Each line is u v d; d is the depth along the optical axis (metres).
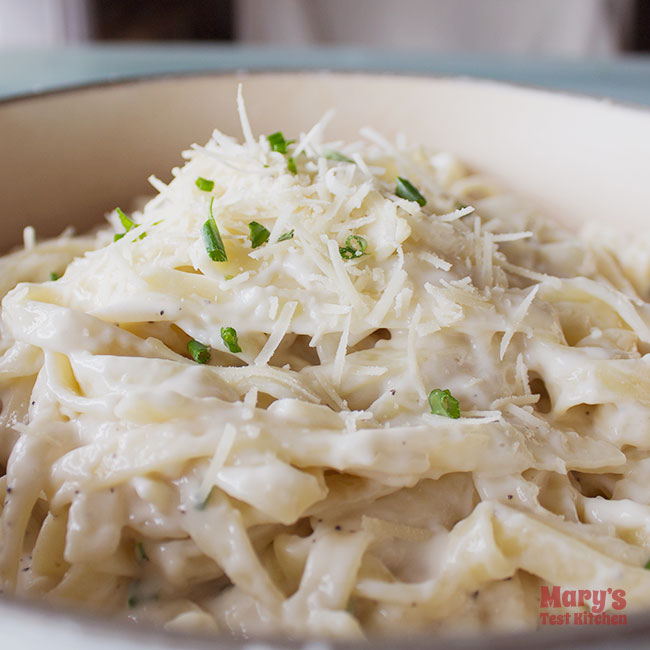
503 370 0.19
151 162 0.27
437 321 0.19
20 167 0.25
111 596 0.18
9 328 0.20
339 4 0.64
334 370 0.19
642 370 0.19
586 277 0.23
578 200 0.28
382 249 0.19
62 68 0.37
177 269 0.20
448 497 0.18
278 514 0.17
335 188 0.19
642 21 0.62
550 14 0.63
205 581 0.18
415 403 0.18
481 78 0.28
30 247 0.24
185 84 0.27
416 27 0.64
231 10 0.63
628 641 0.13
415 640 0.12
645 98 0.35
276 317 0.19
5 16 0.59
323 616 0.17
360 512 0.18
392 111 0.28
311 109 0.28
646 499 0.19
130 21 0.60
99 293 0.20
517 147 0.28
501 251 0.23
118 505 0.17
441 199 0.22
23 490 0.18
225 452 0.17
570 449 0.19
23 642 0.13
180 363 0.18
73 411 0.18
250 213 0.19
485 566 0.17
